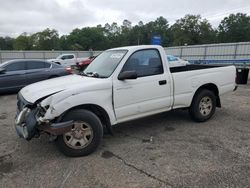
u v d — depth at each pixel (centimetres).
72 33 9850
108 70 458
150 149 432
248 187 313
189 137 484
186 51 3275
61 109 377
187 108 560
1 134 520
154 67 490
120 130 530
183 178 336
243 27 8244
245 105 741
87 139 408
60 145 396
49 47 9856
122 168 367
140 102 467
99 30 10112
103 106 421
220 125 554
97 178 342
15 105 803
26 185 329
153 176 343
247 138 477
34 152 427
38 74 1045
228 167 363
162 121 586
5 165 384
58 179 341
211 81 573
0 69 968
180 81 519
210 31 8088
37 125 378
